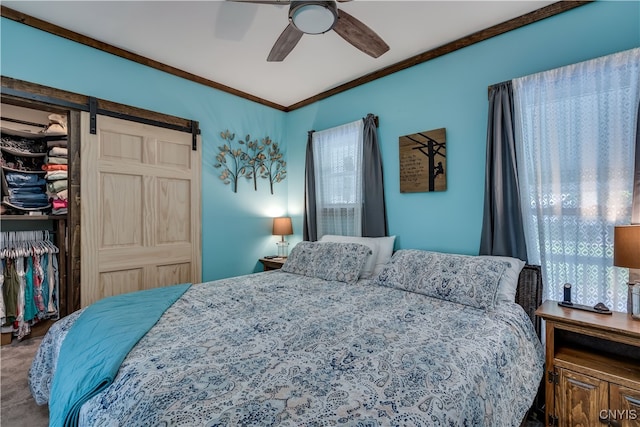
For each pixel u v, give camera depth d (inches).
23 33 87.0
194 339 53.9
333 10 62.7
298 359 46.4
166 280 116.5
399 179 114.4
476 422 40.9
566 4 80.6
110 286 103.3
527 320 71.6
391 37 98.0
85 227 98.2
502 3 82.3
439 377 42.4
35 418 68.6
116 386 41.2
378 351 49.3
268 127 151.4
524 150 86.0
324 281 99.8
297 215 154.9
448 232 103.0
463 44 98.3
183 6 82.9
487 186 91.0
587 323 59.6
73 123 96.0
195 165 124.8
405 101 113.1
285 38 77.7
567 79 79.0
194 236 124.4
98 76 100.6
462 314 67.9
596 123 74.9
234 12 85.5
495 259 82.5
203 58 110.8
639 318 60.6
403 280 89.1
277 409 34.4
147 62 110.4
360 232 123.6
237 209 139.4
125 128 106.5
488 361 49.9
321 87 136.3
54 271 117.6
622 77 71.8
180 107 120.5
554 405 63.2
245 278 104.4
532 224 85.3
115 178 104.6
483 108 95.2
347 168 129.0
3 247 107.7
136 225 109.3
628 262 58.6
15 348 104.1
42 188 122.6
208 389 38.2
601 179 74.2
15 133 120.7
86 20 89.1
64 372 49.3
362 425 32.6
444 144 103.0
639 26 72.2
